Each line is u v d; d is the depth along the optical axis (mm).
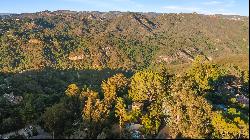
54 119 129125
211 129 114938
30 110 148500
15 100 183375
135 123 125812
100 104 134875
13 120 142500
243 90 187750
